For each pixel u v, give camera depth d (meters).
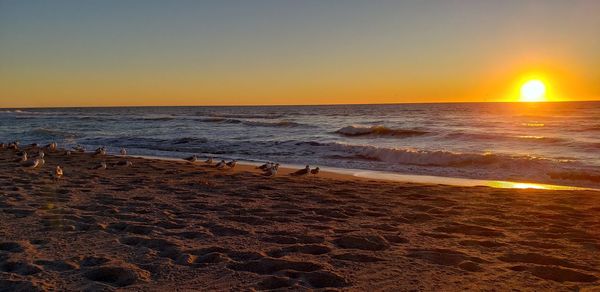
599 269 4.51
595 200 8.58
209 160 14.78
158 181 10.26
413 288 3.91
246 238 5.54
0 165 12.98
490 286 3.95
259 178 11.27
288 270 4.37
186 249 5.04
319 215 6.90
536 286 3.96
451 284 4.00
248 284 4.02
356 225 6.27
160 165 13.84
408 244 5.34
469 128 32.66
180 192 8.83
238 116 65.81
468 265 4.53
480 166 14.99
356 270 4.38
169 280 4.12
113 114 83.88
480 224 6.53
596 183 12.16
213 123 45.00
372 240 5.41
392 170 14.61
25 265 4.46
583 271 4.40
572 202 8.35
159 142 24.59
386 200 8.30
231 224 6.22
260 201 8.00
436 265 4.55
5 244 5.20
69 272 4.31
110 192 8.72
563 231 6.12
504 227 6.35
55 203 7.52
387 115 64.50
